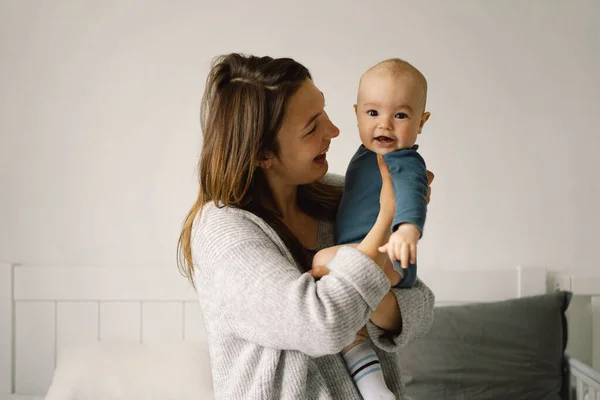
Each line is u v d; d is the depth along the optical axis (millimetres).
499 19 2520
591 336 2570
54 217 2436
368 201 1204
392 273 1130
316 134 1147
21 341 2389
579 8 2533
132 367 2064
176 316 2408
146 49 2443
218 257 1063
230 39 2463
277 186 1218
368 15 2486
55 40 2418
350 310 978
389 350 1154
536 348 2285
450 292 2494
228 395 1104
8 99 2416
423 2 2494
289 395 1066
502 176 2559
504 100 2541
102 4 2424
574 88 2551
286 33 2475
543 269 2490
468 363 2240
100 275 2387
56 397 1963
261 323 1013
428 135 2541
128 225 2455
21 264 2432
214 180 1135
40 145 2426
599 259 2588
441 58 2518
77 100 2432
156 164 2457
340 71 2490
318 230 1281
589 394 2178
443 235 2562
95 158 2441
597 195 2578
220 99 1141
